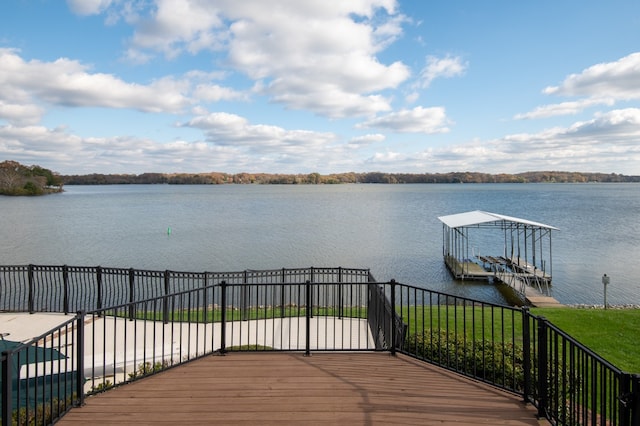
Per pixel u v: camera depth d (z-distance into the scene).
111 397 5.00
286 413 4.56
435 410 4.62
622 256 35.81
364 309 14.23
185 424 4.33
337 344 9.20
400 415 4.50
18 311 11.98
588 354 3.56
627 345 10.05
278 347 9.01
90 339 9.52
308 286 6.50
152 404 4.80
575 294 24.34
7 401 3.71
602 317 12.48
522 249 40.34
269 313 13.77
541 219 63.91
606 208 85.06
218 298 19.92
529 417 4.46
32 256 33.69
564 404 3.98
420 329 10.41
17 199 117.12
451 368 5.82
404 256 35.00
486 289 25.44
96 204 98.94
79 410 4.68
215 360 6.23
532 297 23.02
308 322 6.47
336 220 63.56
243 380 5.47
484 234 51.69
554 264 32.72
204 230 50.88
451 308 15.67
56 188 173.00
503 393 5.05
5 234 46.38
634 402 2.89
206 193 181.12
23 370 6.58
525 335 4.82
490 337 9.91
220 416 4.50
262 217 68.44
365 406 4.71
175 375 5.65
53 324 10.88
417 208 87.25
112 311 12.84
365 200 119.62
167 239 43.31
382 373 5.69
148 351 8.42
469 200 116.44
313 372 5.73
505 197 133.88
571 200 115.50
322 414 4.53
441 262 32.78
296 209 86.06
